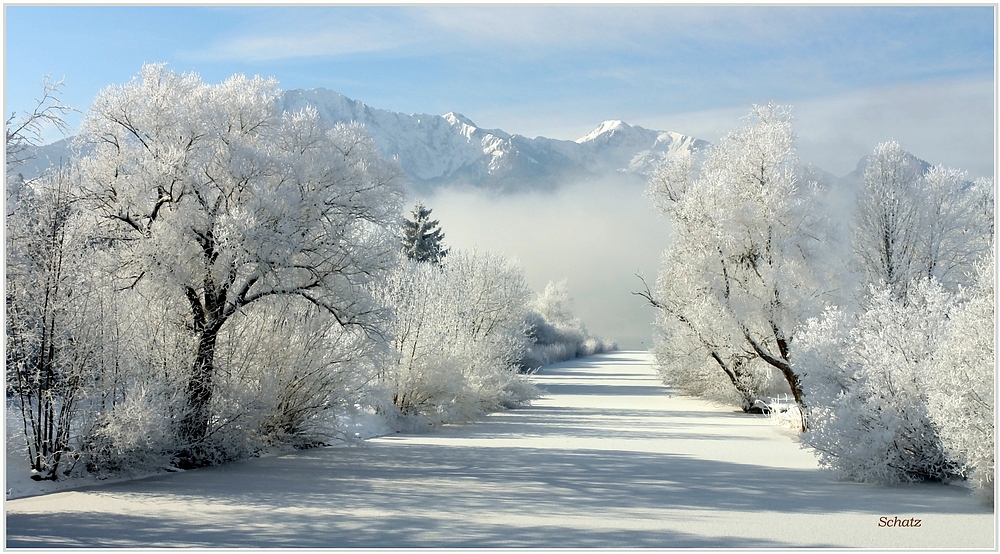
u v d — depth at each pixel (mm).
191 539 8234
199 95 15312
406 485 12180
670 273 30000
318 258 15938
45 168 12156
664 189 29688
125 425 12117
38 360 11609
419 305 24125
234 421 14844
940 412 10727
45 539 8219
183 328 14680
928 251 30344
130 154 14773
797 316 23906
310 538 8320
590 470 14062
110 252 14289
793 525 9055
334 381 17203
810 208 25016
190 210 14156
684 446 18391
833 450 12906
